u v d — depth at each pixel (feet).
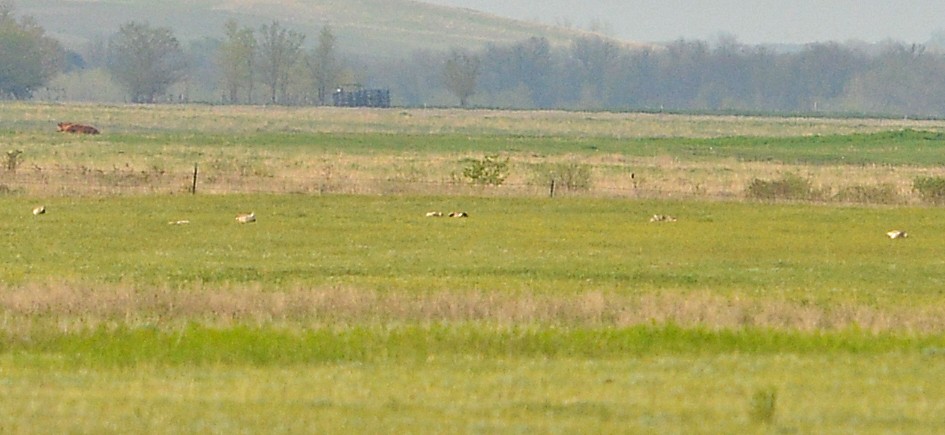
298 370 214.28
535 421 172.24
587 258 385.91
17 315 254.68
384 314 265.13
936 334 254.68
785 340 245.24
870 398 191.01
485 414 176.24
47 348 230.07
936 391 197.26
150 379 202.90
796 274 360.69
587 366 219.00
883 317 270.46
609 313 269.85
